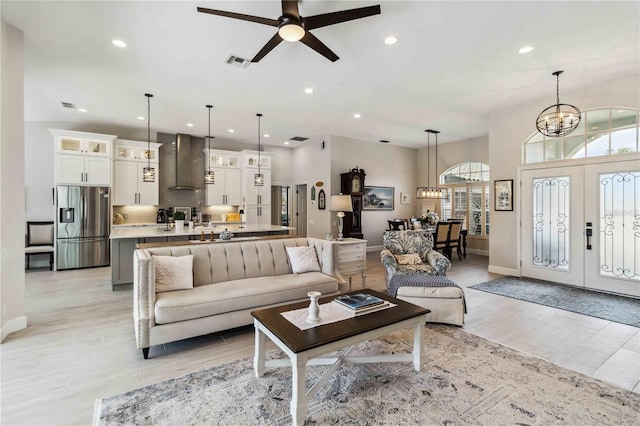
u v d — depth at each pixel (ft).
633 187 13.84
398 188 30.40
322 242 13.17
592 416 6.16
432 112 19.03
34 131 20.85
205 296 9.39
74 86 14.84
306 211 30.12
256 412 6.33
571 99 15.46
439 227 22.40
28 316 11.61
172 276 9.86
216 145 28.07
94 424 5.96
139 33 10.23
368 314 7.66
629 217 13.94
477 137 26.66
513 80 14.16
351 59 12.05
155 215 25.45
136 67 12.77
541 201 16.89
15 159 10.14
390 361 7.84
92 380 7.46
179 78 13.89
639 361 8.36
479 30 10.04
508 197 18.28
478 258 24.77
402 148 30.71
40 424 5.96
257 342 7.57
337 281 12.20
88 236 20.25
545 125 14.57
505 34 10.28
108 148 21.20
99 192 20.68
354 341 6.66
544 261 16.85
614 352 8.87
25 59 12.03
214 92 15.65
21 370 7.88
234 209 29.27
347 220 25.45
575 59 12.09
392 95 16.14
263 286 10.52
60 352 8.84
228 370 7.95
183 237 17.42
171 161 26.08
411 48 11.19
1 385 7.22
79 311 12.16
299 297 11.04
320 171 27.17
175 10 9.03
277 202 31.81
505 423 5.96
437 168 29.99
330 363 7.90
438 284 11.12
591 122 15.12
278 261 12.71
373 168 28.58
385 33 10.19
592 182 15.02
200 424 5.98
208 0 8.59
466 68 12.86
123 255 15.23
